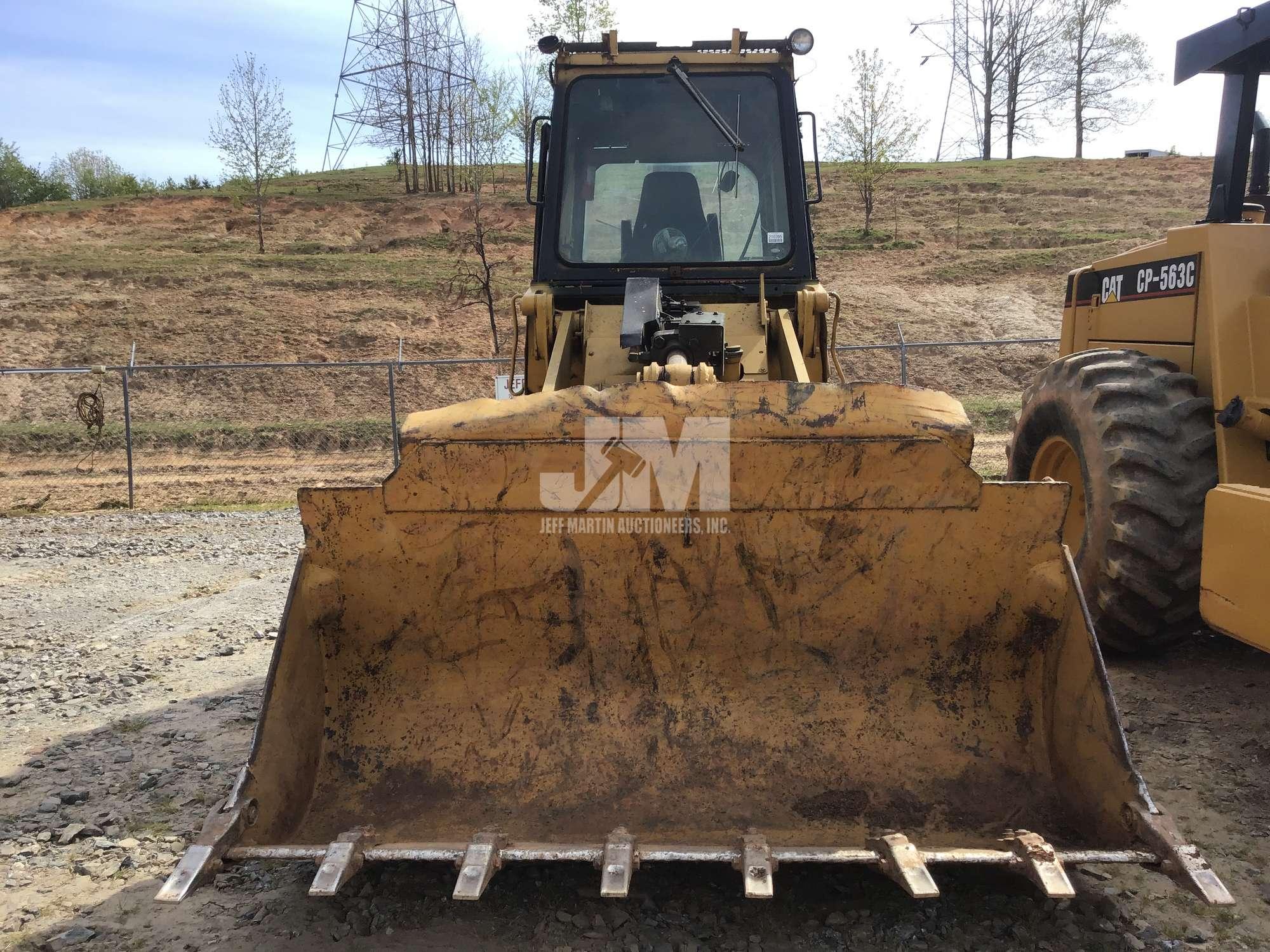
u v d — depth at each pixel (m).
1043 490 3.03
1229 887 2.99
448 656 3.20
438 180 37.50
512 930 2.82
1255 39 4.34
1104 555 4.41
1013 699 3.12
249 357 21.58
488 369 20.72
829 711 3.13
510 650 3.20
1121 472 4.38
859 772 3.01
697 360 4.10
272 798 2.78
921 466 3.03
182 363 21.30
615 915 2.87
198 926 2.92
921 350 21.80
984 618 3.13
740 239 4.84
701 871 3.10
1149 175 36.34
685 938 2.77
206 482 14.62
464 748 3.08
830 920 2.82
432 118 35.56
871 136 31.42
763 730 3.11
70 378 19.83
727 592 3.14
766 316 4.53
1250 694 4.47
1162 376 4.51
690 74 4.92
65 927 2.96
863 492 3.05
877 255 29.25
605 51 4.94
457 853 2.50
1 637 6.31
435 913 2.91
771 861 2.47
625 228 4.87
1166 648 4.75
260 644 6.02
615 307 4.61
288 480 14.70
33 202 48.03
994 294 25.00
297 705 2.99
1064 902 2.90
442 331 22.73
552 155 4.90
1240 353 4.33
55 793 3.91
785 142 4.88
